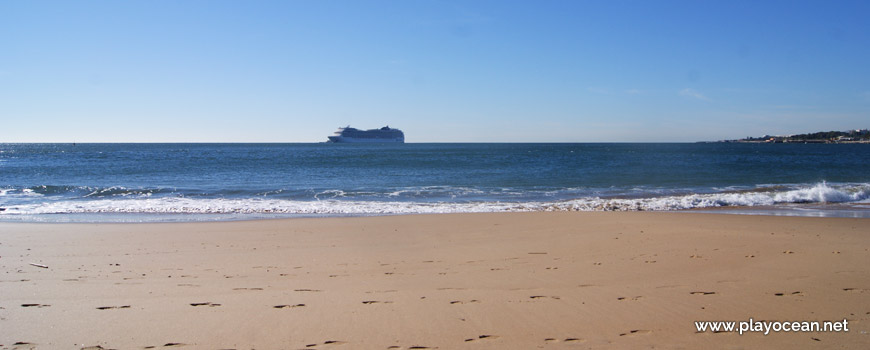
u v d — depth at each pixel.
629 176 28.44
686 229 10.34
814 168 35.06
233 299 5.31
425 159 49.91
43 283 6.09
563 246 8.74
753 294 5.46
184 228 11.22
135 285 6.02
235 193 20.38
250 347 3.95
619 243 8.88
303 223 11.91
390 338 4.14
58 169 35.06
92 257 8.00
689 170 33.25
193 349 3.91
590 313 4.82
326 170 34.00
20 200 17.78
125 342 4.05
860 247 8.32
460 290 5.72
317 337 4.16
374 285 6.02
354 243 9.31
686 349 3.91
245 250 8.63
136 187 22.34
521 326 4.45
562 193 20.30
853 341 4.08
